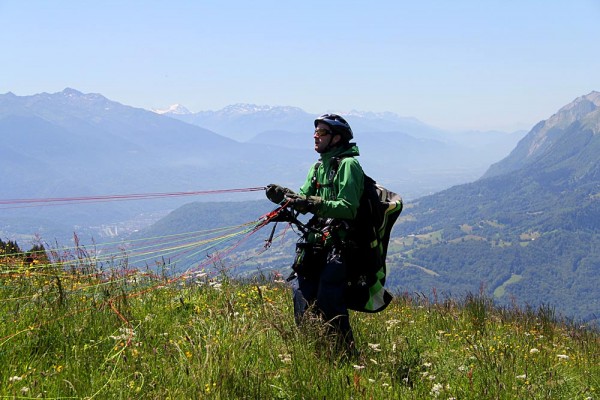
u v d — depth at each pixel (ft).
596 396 20.74
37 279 23.30
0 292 21.88
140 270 24.47
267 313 21.47
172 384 15.39
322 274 20.77
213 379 15.44
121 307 21.45
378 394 16.56
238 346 17.90
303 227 21.27
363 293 21.20
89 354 17.01
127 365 16.20
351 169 20.85
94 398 14.21
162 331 20.38
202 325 20.11
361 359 19.04
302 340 19.08
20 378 14.48
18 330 18.19
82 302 21.47
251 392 15.56
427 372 18.92
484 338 28.53
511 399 17.97
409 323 29.71
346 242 20.86
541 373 21.45
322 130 21.72
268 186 21.03
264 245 21.30
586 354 30.25
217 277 27.55
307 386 16.17
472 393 17.58
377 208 21.06
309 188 22.26
